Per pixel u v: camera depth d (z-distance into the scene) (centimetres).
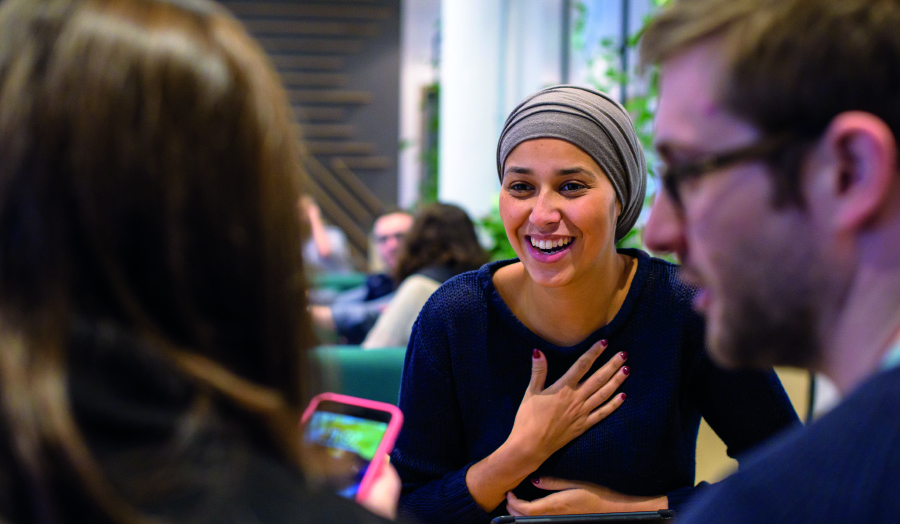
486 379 108
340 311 282
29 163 36
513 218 99
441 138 479
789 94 41
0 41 38
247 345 42
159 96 38
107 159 36
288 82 773
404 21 792
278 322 43
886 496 35
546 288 103
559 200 96
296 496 39
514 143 98
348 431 67
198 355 39
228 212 40
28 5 39
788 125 42
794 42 41
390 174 790
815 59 41
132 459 35
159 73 38
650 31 49
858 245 41
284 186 43
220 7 45
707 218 46
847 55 40
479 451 109
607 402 103
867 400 38
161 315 39
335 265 559
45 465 34
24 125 36
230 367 41
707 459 201
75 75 37
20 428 34
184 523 36
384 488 63
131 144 37
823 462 37
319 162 779
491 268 112
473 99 456
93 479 34
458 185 460
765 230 44
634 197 104
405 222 346
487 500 102
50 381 35
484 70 456
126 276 38
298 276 44
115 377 37
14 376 35
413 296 215
